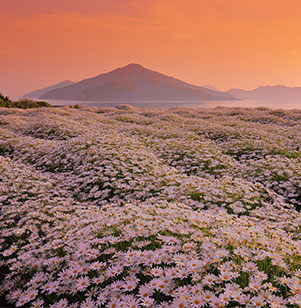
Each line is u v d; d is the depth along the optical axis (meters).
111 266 3.62
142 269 3.48
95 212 5.55
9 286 3.99
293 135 16.67
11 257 4.95
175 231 4.09
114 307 2.91
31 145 14.27
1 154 14.34
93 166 9.50
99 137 12.88
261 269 3.32
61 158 11.51
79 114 32.44
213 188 6.94
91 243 4.04
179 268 3.22
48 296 3.48
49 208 6.46
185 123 24.33
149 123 24.86
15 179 8.53
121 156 10.13
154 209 5.16
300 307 2.56
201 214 5.03
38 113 30.66
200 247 3.60
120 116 29.48
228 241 3.85
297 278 2.99
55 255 4.25
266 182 8.66
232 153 13.83
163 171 9.05
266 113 32.75
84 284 3.26
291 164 9.46
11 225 5.91
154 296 3.16
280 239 4.29
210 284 2.92
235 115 32.62
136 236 3.94
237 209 5.98
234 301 2.89
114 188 8.18
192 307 2.71
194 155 11.52
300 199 7.99
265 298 2.72
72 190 8.73
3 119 25.17
